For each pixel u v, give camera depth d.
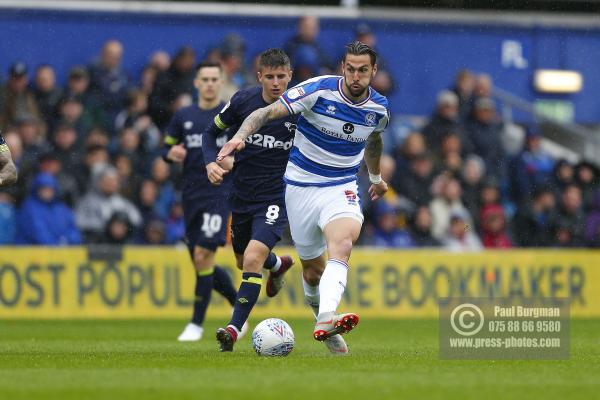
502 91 72.81
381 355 30.17
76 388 20.92
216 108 40.97
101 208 61.28
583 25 73.44
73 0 66.69
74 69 64.19
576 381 22.64
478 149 69.00
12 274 55.81
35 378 22.91
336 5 70.19
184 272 57.75
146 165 63.16
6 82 64.81
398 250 60.12
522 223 69.12
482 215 67.06
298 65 65.25
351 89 28.12
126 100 64.25
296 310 58.16
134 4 67.50
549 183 70.06
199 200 41.03
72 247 56.59
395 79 71.31
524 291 61.84
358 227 28.73
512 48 72.69
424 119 71.56
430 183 66.50
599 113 74.25
